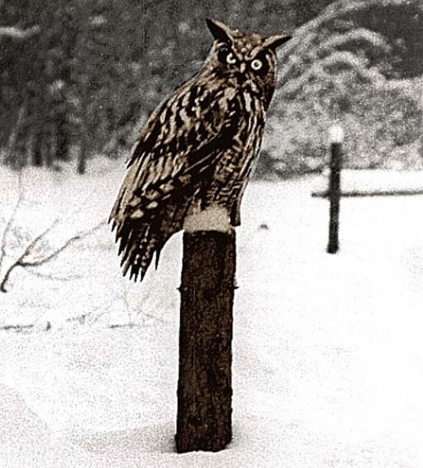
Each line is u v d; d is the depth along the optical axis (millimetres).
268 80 3967
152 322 5738
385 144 16812
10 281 7152
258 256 7547
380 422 4359
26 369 4797
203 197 3963
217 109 3918
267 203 10328
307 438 4102
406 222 8875
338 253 7699
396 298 6418
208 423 3984
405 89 16938
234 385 4707
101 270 7480
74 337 5301
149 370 4793
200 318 3967
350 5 16875
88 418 4309
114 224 4055
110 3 17172
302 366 5039
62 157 17094
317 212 9492
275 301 6199
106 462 3898
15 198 11586
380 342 5539
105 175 15281
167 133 3953
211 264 3961
